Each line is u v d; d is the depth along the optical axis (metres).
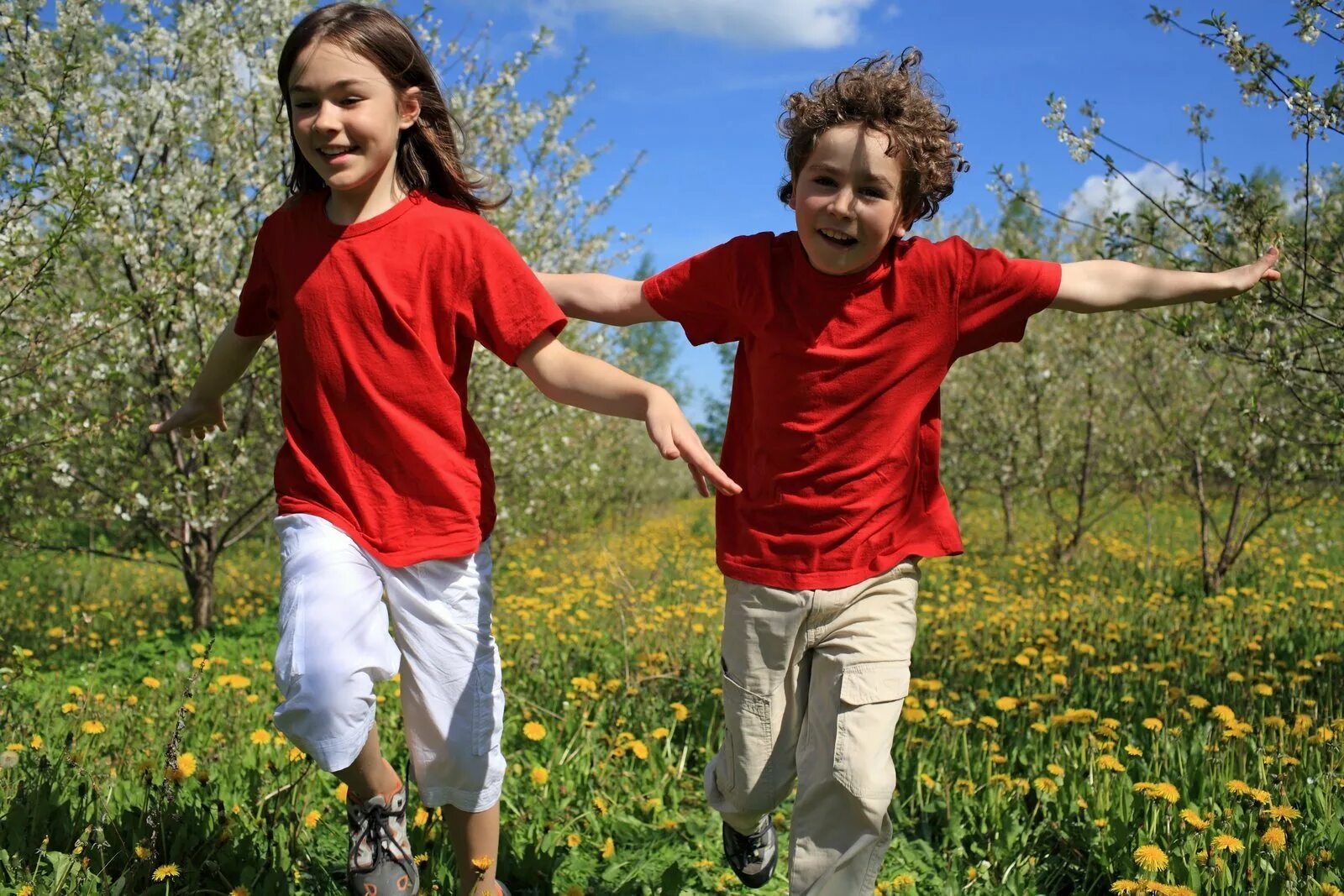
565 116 8.55
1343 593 7.76
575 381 2.28
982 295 2.44
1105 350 10.02
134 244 5.77
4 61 5.63
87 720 3.87
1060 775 3.52
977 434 11.51
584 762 3.68
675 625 5.81
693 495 22.80
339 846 2.93
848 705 2.40
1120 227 4.49
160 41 6.13
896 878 2.89
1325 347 4.45
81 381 5.36
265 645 6.22
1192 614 6.96
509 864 2.79
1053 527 12.40
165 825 2.65
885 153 2.31
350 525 2.25
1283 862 2.82
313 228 2.35
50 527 7.14
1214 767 3.60
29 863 2.53
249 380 6.57
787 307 2.47
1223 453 8.73
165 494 6.48
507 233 7.66
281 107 6.48
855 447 2.46
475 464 2.39
